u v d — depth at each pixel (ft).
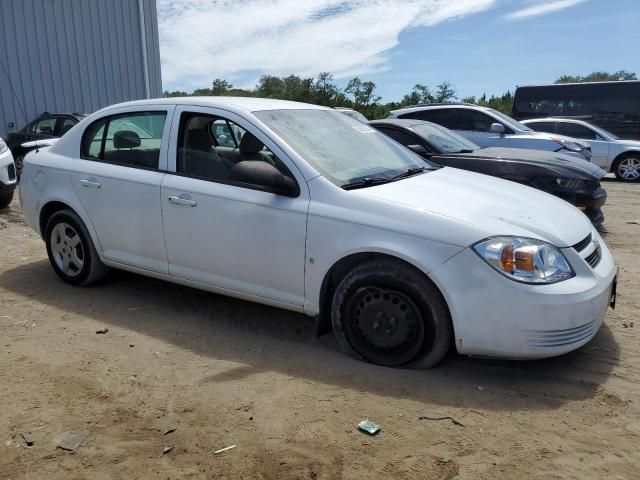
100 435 9.44
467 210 11.49
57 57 57.98
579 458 8.85
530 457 8.87
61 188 16.17
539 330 10.53
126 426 9.70
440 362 11.71
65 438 9.34
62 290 16.51
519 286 10.50
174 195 13.80
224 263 13.32
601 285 11.31
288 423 9.79
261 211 12.55
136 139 14.99
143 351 12.62
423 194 12.14
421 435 9.45
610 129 55.57
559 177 22.61
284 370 11.75
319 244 11.88
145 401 10.50
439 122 35.99
